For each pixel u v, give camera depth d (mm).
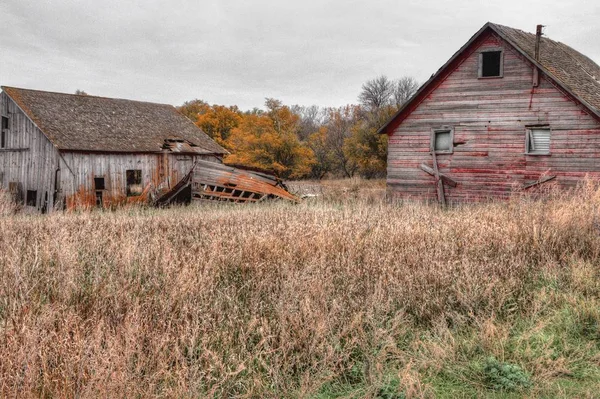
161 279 5781
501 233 8000
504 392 4086
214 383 4062
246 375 4207
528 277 6578
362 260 6844
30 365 3561
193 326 4539
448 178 19641
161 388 3758
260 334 4652
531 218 9000
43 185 24250
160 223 10703
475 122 19156
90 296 5246
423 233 8039
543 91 17750
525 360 4609
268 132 45156
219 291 5398
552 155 17625
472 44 19094
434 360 4469
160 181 27391
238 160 44281
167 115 32000
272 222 9867
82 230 8984
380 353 4516
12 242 7500
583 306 5453
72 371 3613
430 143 20125
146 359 3986
